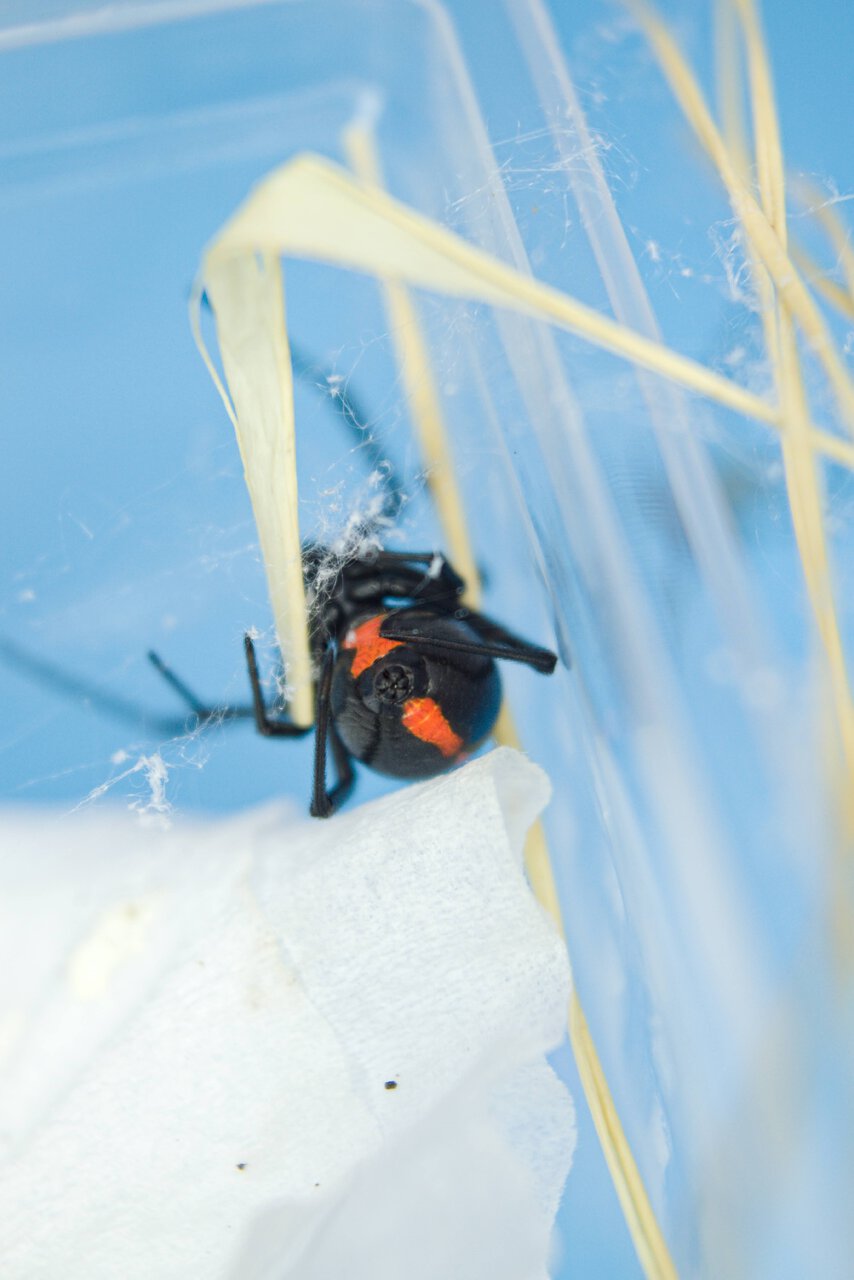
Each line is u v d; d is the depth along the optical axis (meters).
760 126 0.16
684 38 0.17
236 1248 0.16
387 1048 0.16
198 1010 0.16
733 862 0.15
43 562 0.18
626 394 0.16
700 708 0.15
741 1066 0.15
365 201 0.15
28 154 0.18
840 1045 0.15
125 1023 0.16
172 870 0.16
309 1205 0.16
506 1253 0.16
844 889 0.15
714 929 0.15
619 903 0.16
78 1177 0.16
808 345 0.16
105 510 0.18
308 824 0.17
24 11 0.18
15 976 0.16
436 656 0.16
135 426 0.18
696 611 0.16
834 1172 0.14
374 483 0.18
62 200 0.18
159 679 0.18
